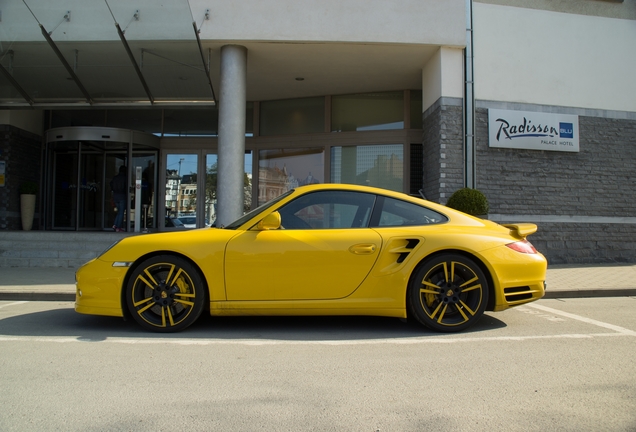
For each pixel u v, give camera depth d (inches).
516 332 179.9
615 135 418.6
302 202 184.9
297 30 376.2
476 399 113.0
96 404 109.5
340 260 172.2
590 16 418.9
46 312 220.2
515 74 401.7
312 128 516.7
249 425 98.7
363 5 379.2
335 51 397.7
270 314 174.4
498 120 394.0
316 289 172.1
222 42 380.5
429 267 174.1
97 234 392.8
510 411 106.1
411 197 190.2
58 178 510.0
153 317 177.3
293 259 171.8
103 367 136.5
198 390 118.6
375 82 472.4
